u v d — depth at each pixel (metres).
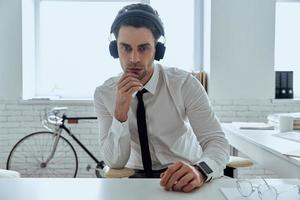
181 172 0.96
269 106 3.55
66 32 3.84
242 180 1.03
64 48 3.85
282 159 1.54
